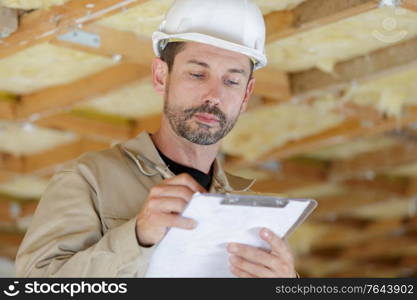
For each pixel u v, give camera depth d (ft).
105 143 19.48
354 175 22.45
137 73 14.61
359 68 14.62
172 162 8.09
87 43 12.87
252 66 8.42
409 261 34.09
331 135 18.74
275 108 17.93
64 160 19.94
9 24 11.85
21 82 15.97
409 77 16.05
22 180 22.86
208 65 7.90
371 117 17.43
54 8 11.63
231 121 7.95
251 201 6.73
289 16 12.33
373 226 29.68
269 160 19.85
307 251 31.01
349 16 11.67
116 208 7.69
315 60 14.92
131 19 12.75
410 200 26.02
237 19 8.34
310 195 26.35
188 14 8.30
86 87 15.53
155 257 7.04
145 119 18.26
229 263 7.30
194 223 6.64
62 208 7.57
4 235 26.78
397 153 21.47
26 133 19.29
